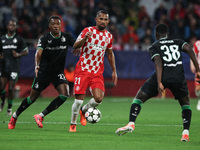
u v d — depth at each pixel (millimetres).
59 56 25969
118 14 75625
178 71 21438
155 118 35875
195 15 80000
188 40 75750
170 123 31656
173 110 45312
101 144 19656
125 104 52875
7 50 36781
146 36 73062
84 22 69375
